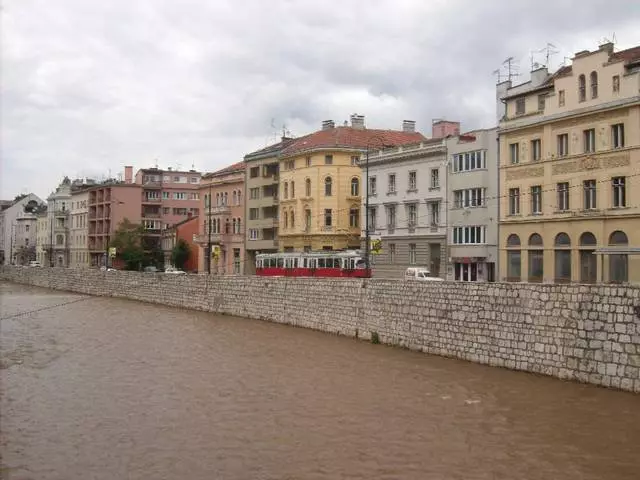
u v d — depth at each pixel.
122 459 17.88
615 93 46.66
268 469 17.00
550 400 22.89
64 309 64.44
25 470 17.08
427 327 32.81
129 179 139.00
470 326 30.08
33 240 169.62
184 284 64.69
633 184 45.53
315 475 16.55
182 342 40.44
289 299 47.03
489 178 57.56
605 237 47.31
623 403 22.02
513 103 55.47
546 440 19.03
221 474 16.67
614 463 17.12
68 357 35.09
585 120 48.94
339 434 19.98
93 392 26.12
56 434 20.20
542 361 26.33
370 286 37.59
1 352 36.97
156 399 24.81
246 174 95.75
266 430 20.50
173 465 17.36
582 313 24.80
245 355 34.91
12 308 66.06
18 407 23.62
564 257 50.62
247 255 94.88
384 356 32.78
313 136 86.44
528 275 53.59
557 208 51.09
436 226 63.19
